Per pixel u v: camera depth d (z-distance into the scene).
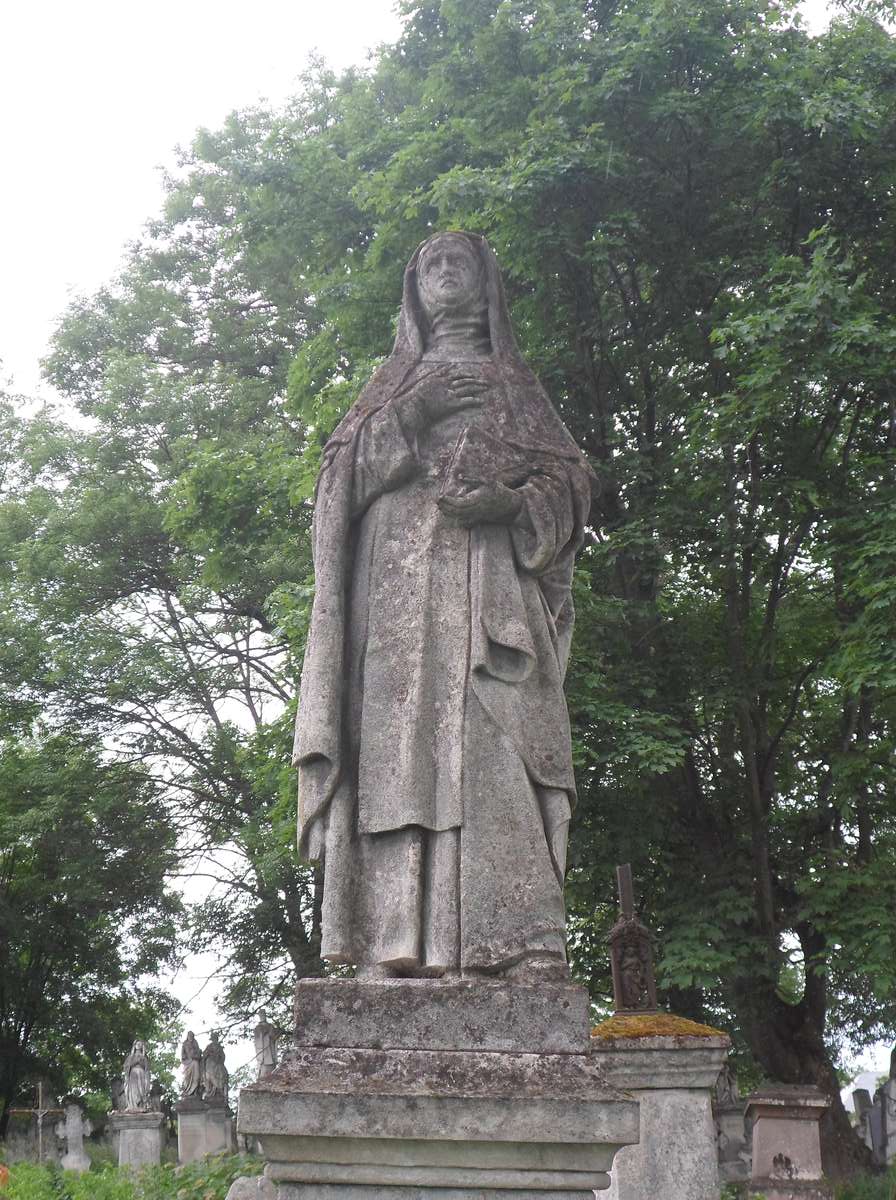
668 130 17.89
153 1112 30.91
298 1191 4.56
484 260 6.08
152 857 31.31
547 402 5.91
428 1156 4.54
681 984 16.03
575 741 15.86
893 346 15.62
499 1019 4.78
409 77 21.59
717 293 18.62
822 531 17.66
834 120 17.11
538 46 18.38
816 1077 18.89
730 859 17.98
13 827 30.17
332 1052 4.74
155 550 30.97
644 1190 10.06
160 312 33.56
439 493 5.62
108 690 30.62
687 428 18.27
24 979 36.12
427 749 5.23
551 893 5.07
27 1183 18.36
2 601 30.92
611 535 17.41
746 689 17.94
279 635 19.02
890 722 19.20
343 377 19.44
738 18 18.55
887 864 17.20
